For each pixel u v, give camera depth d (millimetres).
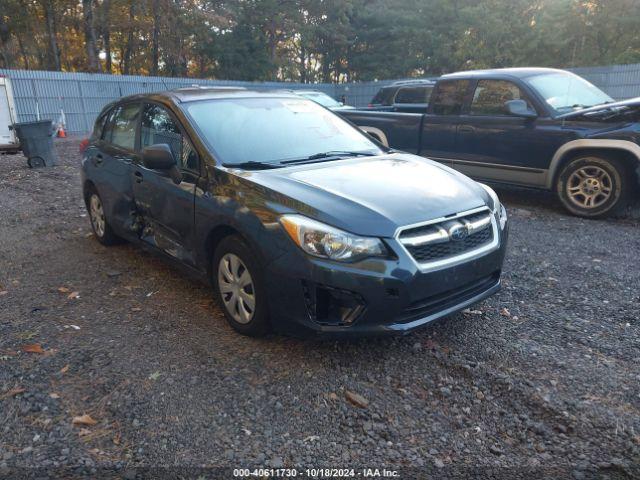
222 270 3932
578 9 32812
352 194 3582
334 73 47281
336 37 40625
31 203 8391
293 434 2883
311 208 3402
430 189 3791
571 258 5543
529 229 6691
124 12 35062
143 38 38781
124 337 3945
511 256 5637
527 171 7535
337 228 3283
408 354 3652
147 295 4715
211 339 3883
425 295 3363
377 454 2738
